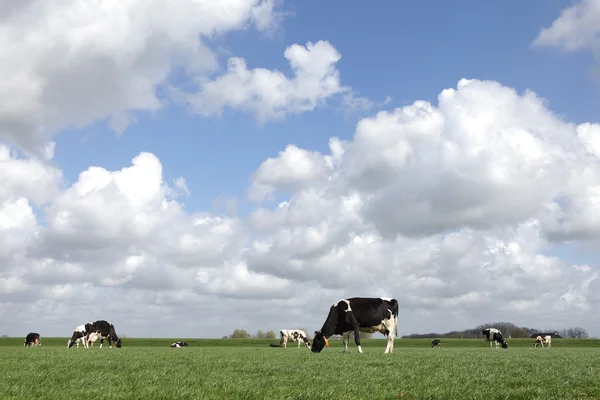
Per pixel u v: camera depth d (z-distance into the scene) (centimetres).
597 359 2384
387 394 998
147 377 1279
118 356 2512
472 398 961
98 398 913
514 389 1095
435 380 1252
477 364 1922
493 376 1350
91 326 6159
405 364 1902
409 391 1045
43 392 979
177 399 914
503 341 7462
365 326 3275
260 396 948
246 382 1174
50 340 10894
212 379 1246
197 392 983
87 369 1564
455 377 1342
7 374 1337
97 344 10038
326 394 975
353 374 1423
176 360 2125
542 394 995
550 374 1447
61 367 1625
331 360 2203
